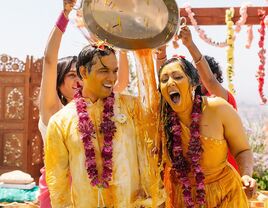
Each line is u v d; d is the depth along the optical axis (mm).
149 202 2580
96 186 2508
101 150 2564
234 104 3518
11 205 5188
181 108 2826
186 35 3320
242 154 2953
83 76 2650
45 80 3043
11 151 8727
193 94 2965
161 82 2822
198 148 2814
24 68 8609
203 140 2854
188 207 2830
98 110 2637
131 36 2756
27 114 8578
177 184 2951
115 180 2516
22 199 5496
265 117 7469
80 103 2637
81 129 2545
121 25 2740
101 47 2592
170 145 2914
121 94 2754
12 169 8703
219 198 2887
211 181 2906
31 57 8617
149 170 2629
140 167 2615
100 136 2586
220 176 2904
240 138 2936
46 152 2609
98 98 2674
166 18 2777
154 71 2822
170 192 2953
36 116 8797
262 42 4910
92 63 2576
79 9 2852
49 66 3021
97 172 2488
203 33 4766
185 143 2914
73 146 2553
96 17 2713
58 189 2553
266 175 6676
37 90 8734
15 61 8641
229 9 4711
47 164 2600
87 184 2521
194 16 4758
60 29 2977
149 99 2812
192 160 2822
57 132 2584
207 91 3619
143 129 2699
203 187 2812
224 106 2904
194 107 2879
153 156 2701
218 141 2854
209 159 2877
